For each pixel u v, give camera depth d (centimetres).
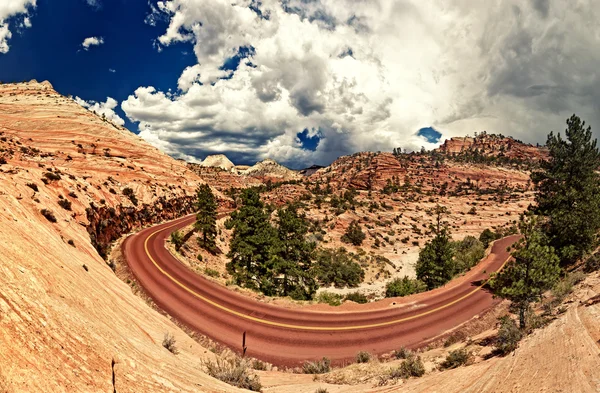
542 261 1341
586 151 3094
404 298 2877
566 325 925
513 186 19612
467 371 940
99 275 1296
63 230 1608
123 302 1207
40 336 454
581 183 3048
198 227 5041
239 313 2152
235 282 3219
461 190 18388
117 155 8025
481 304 2780
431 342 1991
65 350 472
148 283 2522
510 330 1149
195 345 1412
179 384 651
